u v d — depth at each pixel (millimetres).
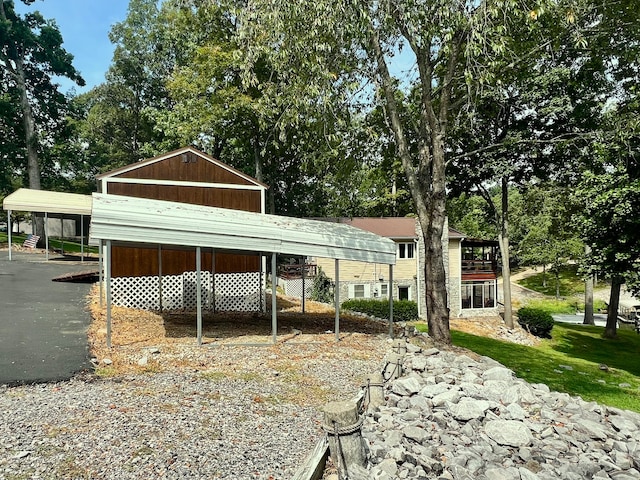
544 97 19984
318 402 6531
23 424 5016
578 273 16812
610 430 6496
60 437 4707
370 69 11570
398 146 12703
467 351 11102
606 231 15367
